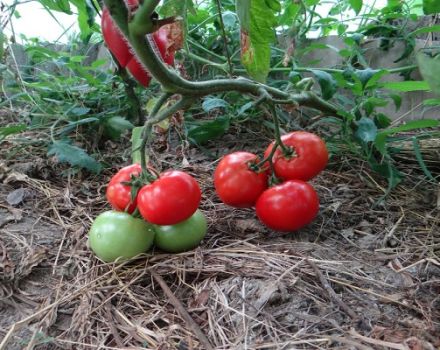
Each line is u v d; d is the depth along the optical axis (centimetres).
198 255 34
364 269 33
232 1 62
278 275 31
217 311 29
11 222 40
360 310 28
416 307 28
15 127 50
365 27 59
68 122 57
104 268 34
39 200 44
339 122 50
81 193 47
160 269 33
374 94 49
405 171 49
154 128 47
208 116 64
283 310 28
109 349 27
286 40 64
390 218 40
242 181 36
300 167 36
